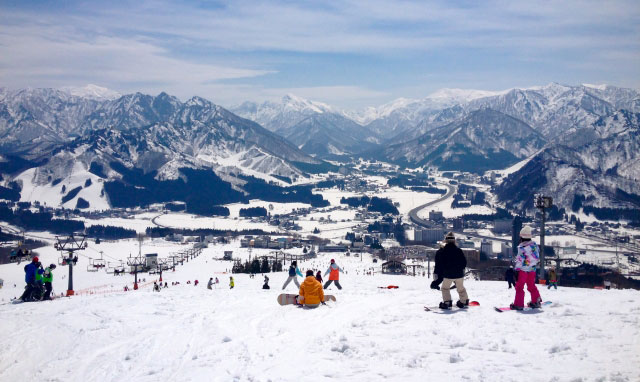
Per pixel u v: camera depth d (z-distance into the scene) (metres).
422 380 11.58
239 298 27.03
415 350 13.95
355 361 13.38
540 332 15.07
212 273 123.50
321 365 13.23
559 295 22.52
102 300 26.45
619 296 21.22
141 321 20.08
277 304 24.03
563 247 198.62
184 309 22.95
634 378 10.87
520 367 12.07
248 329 18.33
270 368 13.36
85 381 13.30
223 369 13.59
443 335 15.34
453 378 11.62
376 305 21.84
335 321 18.89
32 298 28.34
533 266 18.36
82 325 19.25
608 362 12.03
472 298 22.98
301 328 18.06
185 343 16.56
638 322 15.49
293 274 30.16
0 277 92.56
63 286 82.25
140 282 94.00
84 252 184.62
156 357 15.12
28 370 14.21
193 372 13.48
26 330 18.34
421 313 18.94
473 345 14.04
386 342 14.91
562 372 11.52
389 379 11.80
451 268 19.28
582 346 13.37
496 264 136.25
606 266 144.00
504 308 18.75
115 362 14.76
